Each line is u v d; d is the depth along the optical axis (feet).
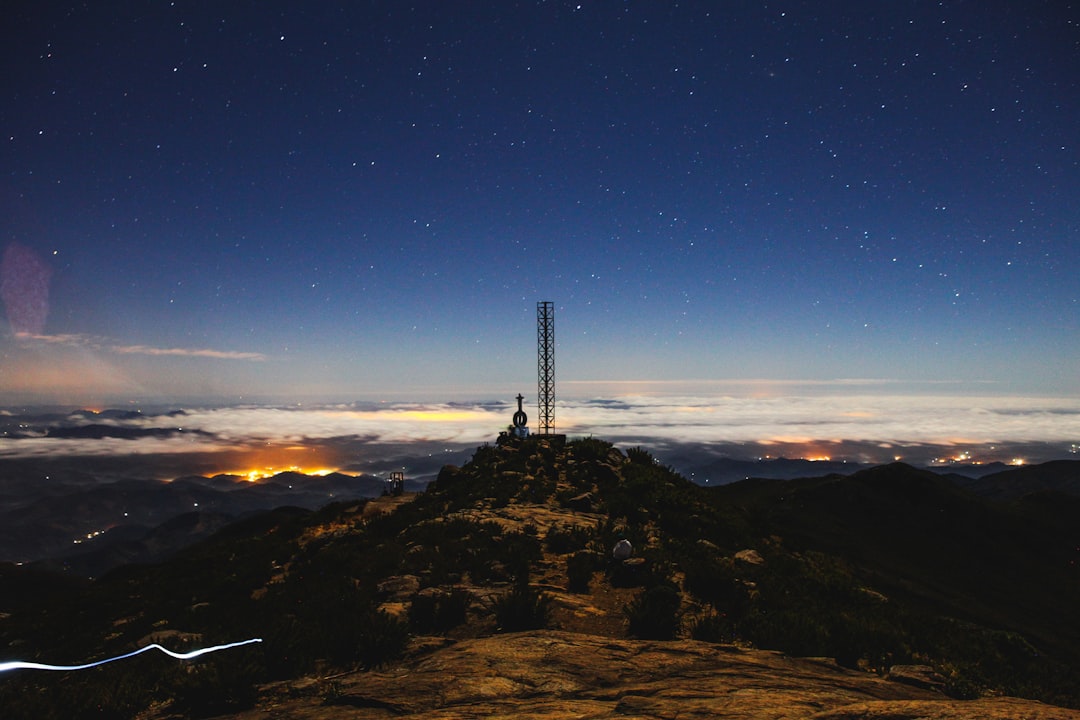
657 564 51.93
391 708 20.88
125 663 33.50
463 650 27.71
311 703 22.93
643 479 96.94
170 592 64.85
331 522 97.66
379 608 39.50
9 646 54.75
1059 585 231.91
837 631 36.42
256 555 76.89
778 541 86.63
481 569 50.60
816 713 16.33
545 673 24.02
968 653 41.93
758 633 35.14
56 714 26.37
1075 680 40.32
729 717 16.92
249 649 28.81
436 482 125.90
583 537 61.77
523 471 110.42
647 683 22.57
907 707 15.29
